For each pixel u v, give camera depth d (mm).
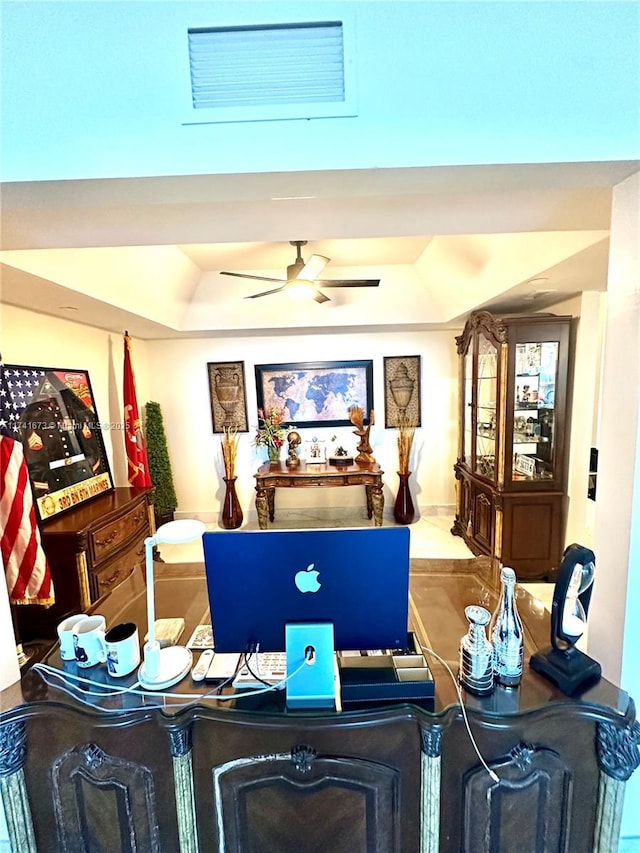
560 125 1108
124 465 4113
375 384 4785
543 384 3350
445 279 3643
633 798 1373
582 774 1128
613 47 1081
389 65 1091
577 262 2244
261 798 1141
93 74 1091
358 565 1117
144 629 1493
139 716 1112
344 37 1077
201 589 1779
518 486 3361
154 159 1115
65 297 2592
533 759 1106
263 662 1254
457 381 4723
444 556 3887
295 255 3406
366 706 1111
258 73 1090
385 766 1113
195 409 4828
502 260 2799
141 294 3174
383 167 1124
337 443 4855
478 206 1553
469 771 1110
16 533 2291
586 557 1169
